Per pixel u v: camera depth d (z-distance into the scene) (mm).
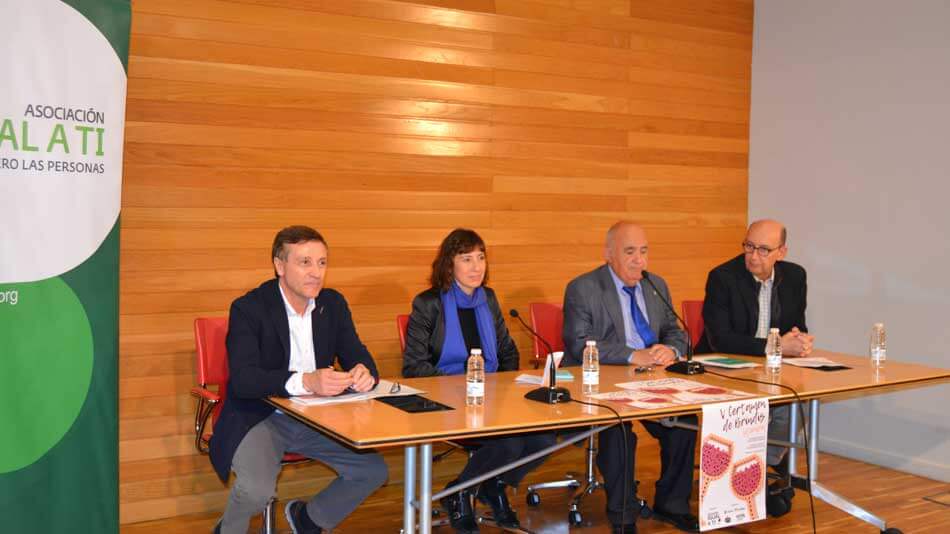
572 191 4961
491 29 4668
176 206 3926
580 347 3760
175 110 3906
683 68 5340
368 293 4375
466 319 3840
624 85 5125
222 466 3008
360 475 3090
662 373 3457
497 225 4727
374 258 4383
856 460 5066
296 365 3133
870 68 4965
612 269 3916
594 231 5047
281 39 4117
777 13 5465
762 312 4160
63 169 2996
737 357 3898
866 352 5008
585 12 4965
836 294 5156
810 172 5289
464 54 4590
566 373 3363
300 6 4152
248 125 4062
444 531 3779
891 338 4879
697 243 5453
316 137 4215
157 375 3914
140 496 3906
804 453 5227
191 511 4008
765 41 5539
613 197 5109
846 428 5129
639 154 5199
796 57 5355
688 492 3809
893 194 4859
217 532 3211
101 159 3092
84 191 3051
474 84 4625
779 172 5461
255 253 4094
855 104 5043
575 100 4949
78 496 3084
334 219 4277
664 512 3822
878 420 4957
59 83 2979
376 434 2350
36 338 2967
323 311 3195
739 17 5559
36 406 2977
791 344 3855
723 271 4184
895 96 4844
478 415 2623
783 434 4055
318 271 3021
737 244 5625
